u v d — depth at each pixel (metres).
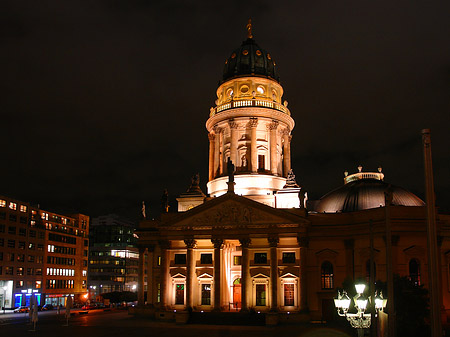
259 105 87.94
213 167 92.12
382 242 65.25
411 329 42.12
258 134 87.62
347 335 51.84
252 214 69.75
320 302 68.56
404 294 43.22
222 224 70.25
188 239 71.25
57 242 131.38
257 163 85.44
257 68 92.06
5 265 111.12
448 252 66.25
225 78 93.62
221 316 66.06
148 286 78.19
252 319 64.81
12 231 114.38
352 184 79.69
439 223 65.81
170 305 73.06
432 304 17.53
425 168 18.88
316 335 51.81
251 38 97.25
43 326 63.56
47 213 129.38
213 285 71.75
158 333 54.56
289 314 65.56
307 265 69.94
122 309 106.56
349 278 53.28
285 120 89.75
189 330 57.91
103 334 53.53
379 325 36.03
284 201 79.00
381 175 84.25
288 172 87.69
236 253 76.50
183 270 73.56
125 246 163.62
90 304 119.69
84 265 143.62
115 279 159.62
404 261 64.31
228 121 87.69
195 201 83.06
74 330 58.16
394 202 72.75
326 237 70.19
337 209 75.25
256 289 70.94
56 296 127.81
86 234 147.12
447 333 50.88
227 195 71.06
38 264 122.38
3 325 65.62
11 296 111.88
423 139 19.19
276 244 68.69
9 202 114.31
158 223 79.25
